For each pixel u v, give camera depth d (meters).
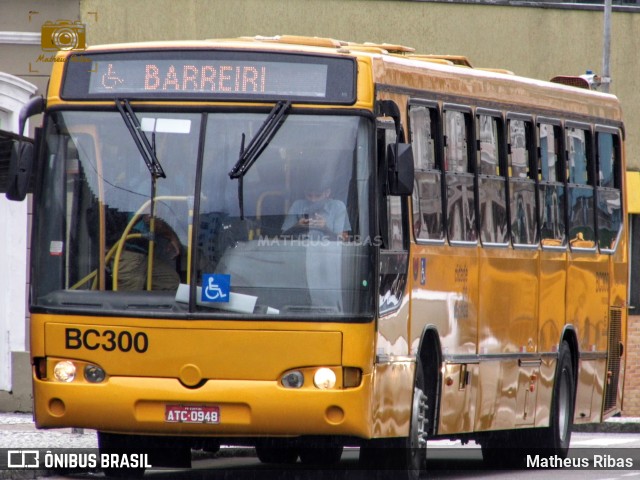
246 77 41.03
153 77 41.34
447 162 47.41
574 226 58.69
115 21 74.25
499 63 87.50
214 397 39.72
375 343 40.34
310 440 41.66
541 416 55.28
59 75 41.97
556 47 89.25
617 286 63.50
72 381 40.59
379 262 40.62
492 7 86.88
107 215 40.88
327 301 39.88
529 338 53.81
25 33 72.00
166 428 40.09
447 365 46.56
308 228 40.22
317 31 81.19
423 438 44.69
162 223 40.50
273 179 40.47
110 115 41.34
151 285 40.41
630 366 96.75
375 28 83.12
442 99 47.22
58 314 40.69
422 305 44.69
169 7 75.88
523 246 53.25
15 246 71.38
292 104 40.75
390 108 41.81
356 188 40.41
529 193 54.22
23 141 41.44
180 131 40.84
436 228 46.09
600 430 82.25
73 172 41.31
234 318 39.78
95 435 56.81
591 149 60.66
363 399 39.84
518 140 53.62
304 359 39.69
